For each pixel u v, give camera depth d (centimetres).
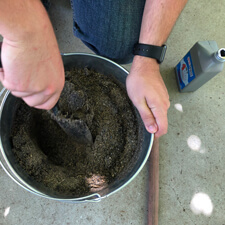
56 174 77
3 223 94
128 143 81
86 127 74
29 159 76
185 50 120
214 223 98
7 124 76
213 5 127
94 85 88
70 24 120
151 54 70
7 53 39
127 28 78
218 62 88
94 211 96
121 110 86
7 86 43
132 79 71
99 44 89
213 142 107
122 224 95
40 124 87
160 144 105
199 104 112
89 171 80
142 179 101
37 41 40
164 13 67
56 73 46
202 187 101
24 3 37
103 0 70
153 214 93
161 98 68
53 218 95
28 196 97
